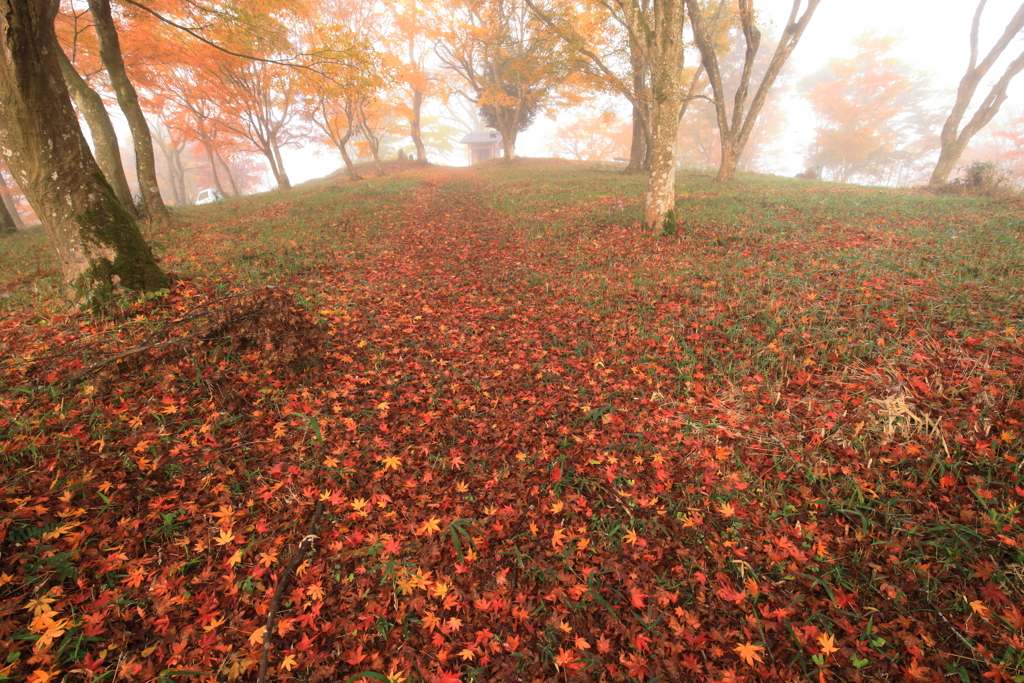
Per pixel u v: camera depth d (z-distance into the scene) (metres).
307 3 15.75
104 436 3.37
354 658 2.18
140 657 2.11
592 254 8.75
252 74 19.67
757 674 2.13
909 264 6.16
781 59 13.80
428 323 6.26
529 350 5.49
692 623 2.35
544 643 2.31
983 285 5.29
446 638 2.34
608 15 16.47
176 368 4.19
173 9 13.29
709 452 3.52
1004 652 2.08
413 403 4.39
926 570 2.45
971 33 14.93
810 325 4.97
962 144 15.82
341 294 6.96
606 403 4.31
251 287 6.55
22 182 5.16
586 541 2.83
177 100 22.23
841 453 3.30
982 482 2.83
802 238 8.17
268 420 3.90
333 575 2.62
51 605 2.23
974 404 3.38
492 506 3.18
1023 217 8.16
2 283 7.01
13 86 4.73
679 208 11.35
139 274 5.70
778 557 2.63
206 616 2.27
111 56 10.34
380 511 3.10
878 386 3.84
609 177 18.70
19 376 3.94
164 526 2.71
